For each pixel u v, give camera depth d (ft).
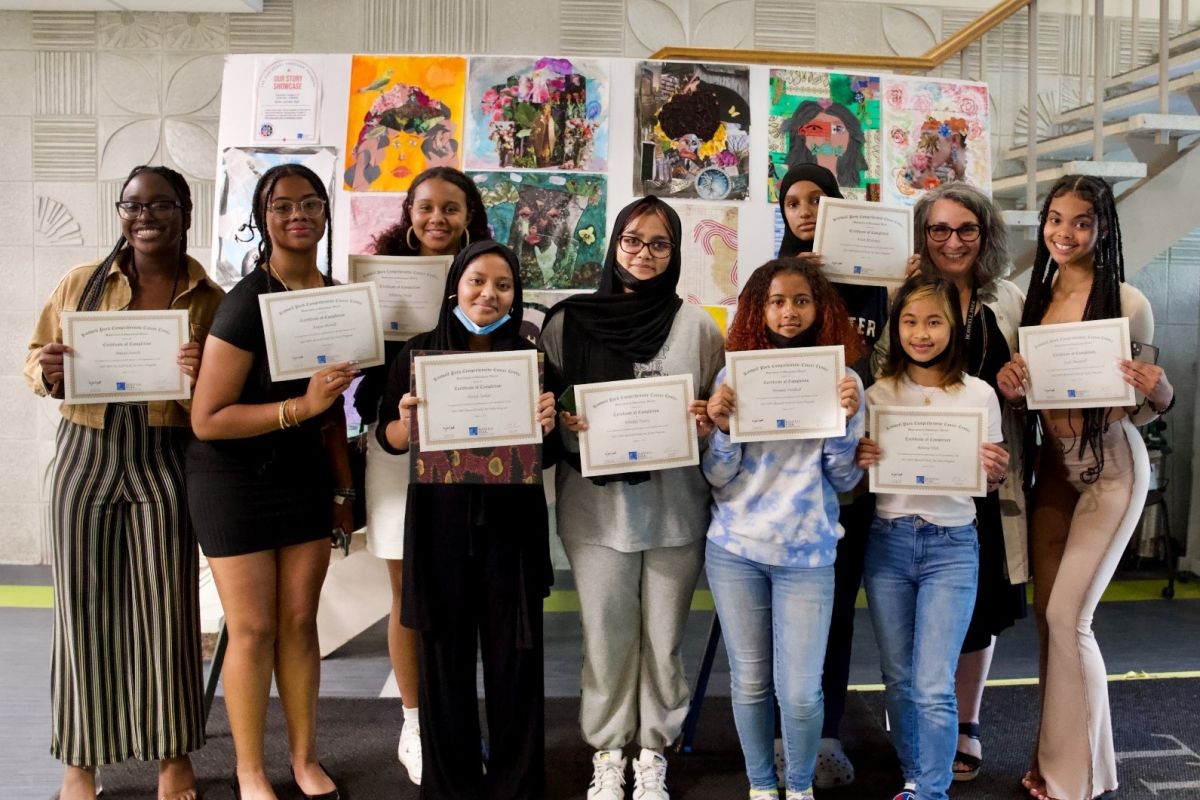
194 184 13.20
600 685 6.32
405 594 5.95
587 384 5.89
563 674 9.62
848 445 5.76
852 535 6.47
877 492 5.88
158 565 6.06
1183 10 13.28
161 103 13.11
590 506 6.22
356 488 6.98
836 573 6.52
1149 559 13.84
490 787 6.27
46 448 13.50
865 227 6.73
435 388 5.74
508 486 6.07
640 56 13.29
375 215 8.75
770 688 6.14
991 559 6.35
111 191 13.23
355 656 10.19
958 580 5.89
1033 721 8.11
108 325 5.72
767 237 8.98
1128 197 11.53
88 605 5.94
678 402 5.85
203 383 5.76
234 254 8.71
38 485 13.55
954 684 6.22
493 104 8.84
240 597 5.94
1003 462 5.77
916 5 13.60
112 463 5.91
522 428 5.79
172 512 6.08
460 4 13.08
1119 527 6.26
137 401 5.78
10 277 13.34
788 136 9.04
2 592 12.11
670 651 6.35
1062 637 6.46
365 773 7.11
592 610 6.21
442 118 8.83
